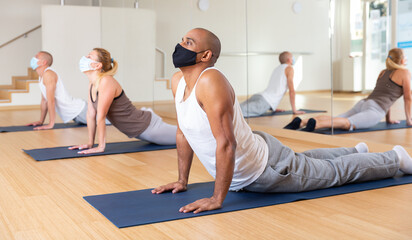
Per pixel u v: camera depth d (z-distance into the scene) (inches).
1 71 364.5
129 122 144.1
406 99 124.3
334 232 68.1
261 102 180.9
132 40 272.5
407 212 77.7
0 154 141.0
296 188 88.5
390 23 127.3
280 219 74.4
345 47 142.5
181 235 67.4
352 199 85.8
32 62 196.1
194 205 78.4
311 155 97.7
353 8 138.6
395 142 128.3
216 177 78.5
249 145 81.4
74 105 204.7
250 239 65.4
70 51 331.9
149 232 68.8
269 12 173.0
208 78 72.8
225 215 76.6
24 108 329.7
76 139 172.9
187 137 81.9
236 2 190.5
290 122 168.6
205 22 210.1
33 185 100.5
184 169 92.8
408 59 123.0
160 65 249.4
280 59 169.0
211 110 72.9
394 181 98.5
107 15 302.0
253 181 86.3
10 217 77.2
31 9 370.3
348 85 142.8
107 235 67.7
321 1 150.5
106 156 136.3
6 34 363.6
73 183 102.3
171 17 237.0
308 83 157.9
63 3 332.8
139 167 120.1
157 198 87.7
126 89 280.5
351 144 143.9
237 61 191.8
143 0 260.5
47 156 134.0
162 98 250.2
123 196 89.8
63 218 76.4
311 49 155.8
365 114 137.5
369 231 68.4
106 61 136.9
